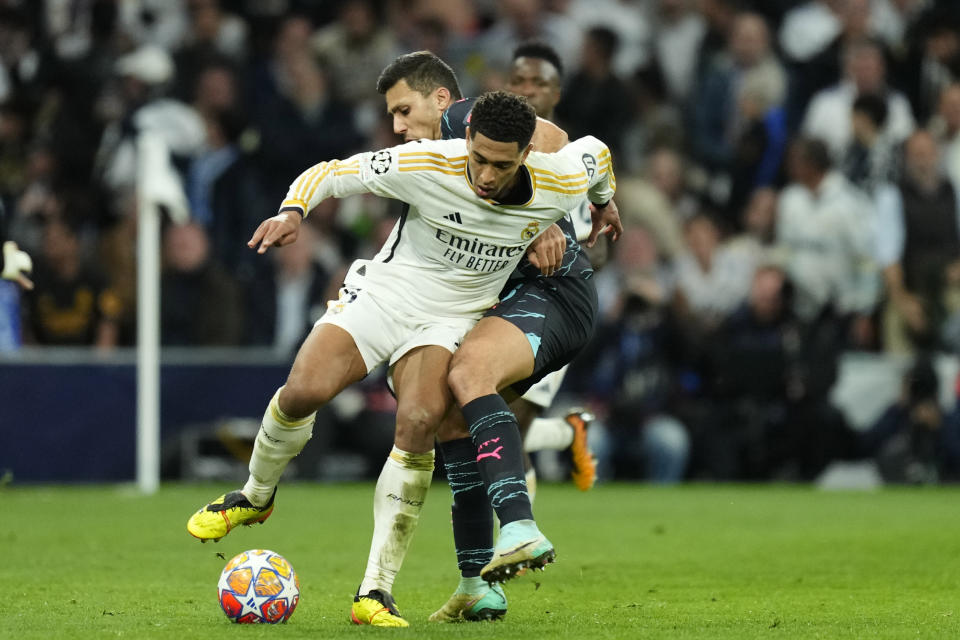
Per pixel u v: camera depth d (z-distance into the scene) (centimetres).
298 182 1571
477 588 1620
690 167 5050
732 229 4862
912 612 1673
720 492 3866
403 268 1630
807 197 4409
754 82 4966
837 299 4391
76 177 4828
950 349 4328
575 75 4928
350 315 1608
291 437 1611
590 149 1672
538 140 1705
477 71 4981
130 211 4562
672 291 4297
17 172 4816
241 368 3934
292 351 4078
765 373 4103
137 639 1380
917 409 4081
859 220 4378
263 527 2841
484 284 1645
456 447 1628
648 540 2653
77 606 1673
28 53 5138
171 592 1831
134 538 2595
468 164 1555
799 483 4150
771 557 2369
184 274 4262
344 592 1869
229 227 4744
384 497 1580
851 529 2847
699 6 5284
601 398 4100
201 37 5072
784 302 4159
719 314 4431
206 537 1656
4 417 3753
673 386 4106
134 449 3862
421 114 1766
